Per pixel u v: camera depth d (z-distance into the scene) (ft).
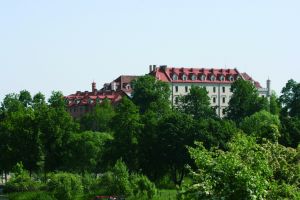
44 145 356.59
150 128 339.98
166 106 568.00
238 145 81.66
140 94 592.60
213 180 74.43
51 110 365.61
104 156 350.84
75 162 361.71
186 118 335.26
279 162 95.66
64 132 361.71
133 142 338.95
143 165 337.93
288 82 572.10
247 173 72.49
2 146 360.07
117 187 251.19
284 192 79.87
